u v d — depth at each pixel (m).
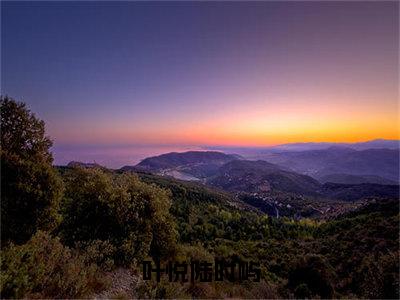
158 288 10.08
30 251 8.90
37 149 14.23
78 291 8.34
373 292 12.55
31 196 11.72
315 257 16.41
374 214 53.94
